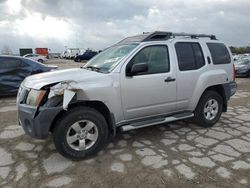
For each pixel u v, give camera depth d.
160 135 4.79
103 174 3.35
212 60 5.20
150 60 4.34
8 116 6.18
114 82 3.92
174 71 4.56
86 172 3.40
